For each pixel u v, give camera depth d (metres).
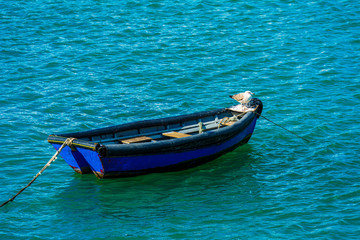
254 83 44.16
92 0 65.62
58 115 37.81
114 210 25.34
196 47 51.88
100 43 52.91
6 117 36.91
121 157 27.25
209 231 23.30
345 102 39.78
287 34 54.69
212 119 34.66
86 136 29.36
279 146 33.34
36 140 33.75
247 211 25.08
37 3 64.69
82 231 23.42
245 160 31.50
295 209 25.12
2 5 63.66
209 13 61.16
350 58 48.72
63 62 48.31
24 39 53.56
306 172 29.33
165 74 46.00
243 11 61.56
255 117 33.91
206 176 29.36
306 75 45.28
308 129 35.41
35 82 43.84
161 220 24.33
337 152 31.77
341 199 26.00
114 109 39.12
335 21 58.00
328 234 22.88
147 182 28.45
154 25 57.66
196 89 43.19
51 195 26.84
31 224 24.00
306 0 64.81
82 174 29.23
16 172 29.23
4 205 25.59
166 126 32.69
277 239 22.55
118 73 46.19
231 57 49.56
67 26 57.34
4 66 46.88
